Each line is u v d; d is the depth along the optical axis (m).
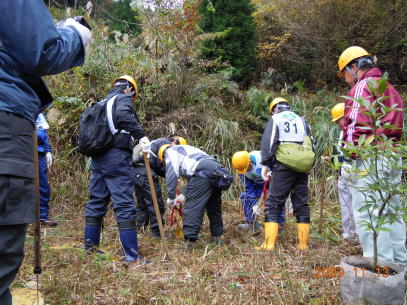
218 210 4.41
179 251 3.90
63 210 5.62
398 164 2.39
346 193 4.34
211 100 7.51
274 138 3.94
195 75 7.46
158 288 2.86
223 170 4.04
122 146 3.52
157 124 6.84
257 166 4.69
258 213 4.52
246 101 7.95
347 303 2.40
